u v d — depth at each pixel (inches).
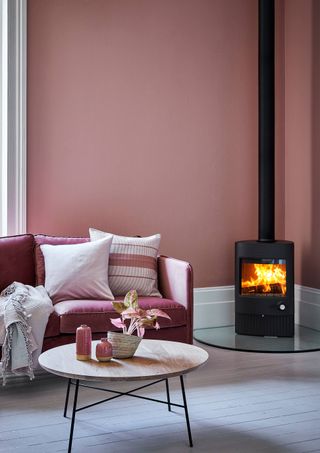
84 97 188.2
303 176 209.5
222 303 210.5
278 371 159.8
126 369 108.8
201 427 122.0
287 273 192.2
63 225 187.5
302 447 112.0
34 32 181.0
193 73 203.0
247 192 213.0
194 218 205.5
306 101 206.8
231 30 208.1
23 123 179.0
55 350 122.0
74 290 161.9
